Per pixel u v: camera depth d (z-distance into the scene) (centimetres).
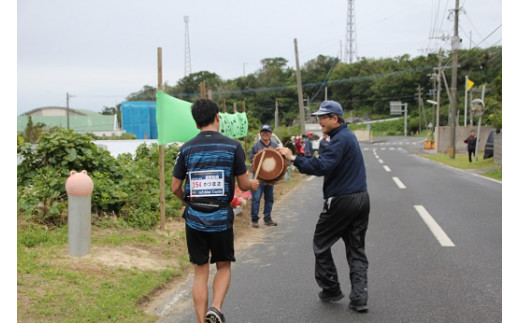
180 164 365
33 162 725
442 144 3516
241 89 8256
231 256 367
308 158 412
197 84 7844
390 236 695
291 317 403
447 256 580
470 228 738
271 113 8062
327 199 418
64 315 372
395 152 3559
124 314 393
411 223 787
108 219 669
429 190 1210
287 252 629
